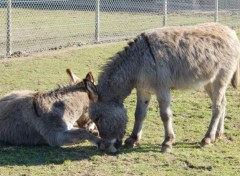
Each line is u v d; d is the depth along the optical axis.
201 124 9.62
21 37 17.56
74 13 23.81
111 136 8.04
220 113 8.66
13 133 8.49
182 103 10.95
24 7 24.58
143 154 8.11
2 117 8.56
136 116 8.47
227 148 8.44
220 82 8.56
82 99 8.62
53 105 8.41
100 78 8.14
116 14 23.69
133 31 19.42
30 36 17.81
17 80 12.72
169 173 7.35
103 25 20.48
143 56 8.05
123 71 8.08
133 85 8.20
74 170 7.48
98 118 8.02
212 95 8.64
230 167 7.59
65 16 22.78
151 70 8.02
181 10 24.75
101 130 8.05
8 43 15.20
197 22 21.66
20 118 8.47
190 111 10.41
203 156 8.01
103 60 15.02
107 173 7.37
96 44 17.31
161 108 8.16
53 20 21.52
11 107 8.54
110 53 15.95
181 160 7.86
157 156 8.01
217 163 7.74
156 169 7.51
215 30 8.56
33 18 21.77
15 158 7.93
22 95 8.65
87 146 8.51
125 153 8.16
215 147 8.48
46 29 19.36
